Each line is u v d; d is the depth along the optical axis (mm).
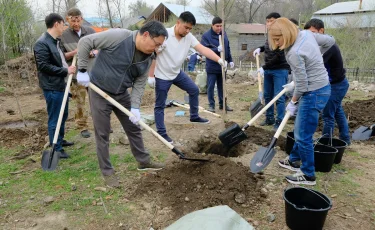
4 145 5027
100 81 3350
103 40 3150
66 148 4793
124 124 3691
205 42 6605
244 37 29203
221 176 3564
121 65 3275
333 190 3459
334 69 4191
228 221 2502
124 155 4445
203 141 5023
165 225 2916
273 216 2969
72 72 4066
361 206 3150
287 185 3562
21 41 11328
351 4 26578
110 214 3094
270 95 5668
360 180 3686
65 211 3160
